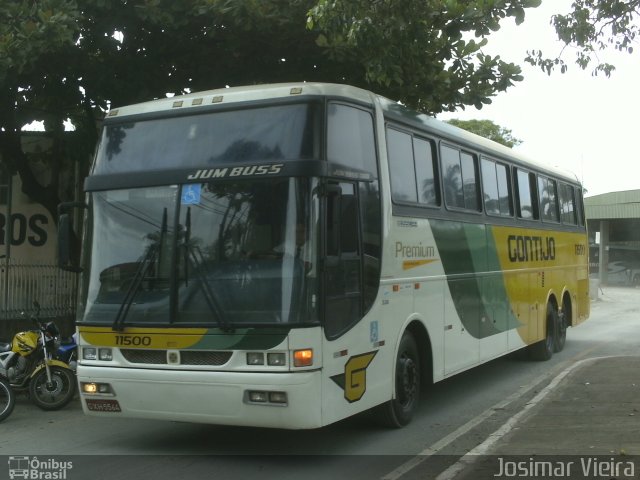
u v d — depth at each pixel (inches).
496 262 432.8
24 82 493.7
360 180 282.0
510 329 454.9
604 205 1871.3
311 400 247.4
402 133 328.5
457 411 362.6
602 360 494.9
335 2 345.1
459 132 394.3
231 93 278.8
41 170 657.0
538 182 529.7
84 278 282.4
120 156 287.6
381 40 355.3
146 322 265.0
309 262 251.6
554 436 285.1
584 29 428.5
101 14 456.1
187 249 263.6
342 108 279.3
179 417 261.9
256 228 257.9
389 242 303.3
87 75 487.2
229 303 255.4
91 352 277.6
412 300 323.0
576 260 626.8
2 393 343.6
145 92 489.4
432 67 456.1
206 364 257.0
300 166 256.2
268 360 248.8
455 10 349.7
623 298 1417.3
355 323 274.1
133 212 276.8
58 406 370.0
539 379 459.5
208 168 268.1
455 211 376.5
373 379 288.7
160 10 440.8
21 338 375.2
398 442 300.4
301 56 481.1
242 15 435.2
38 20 409.4
